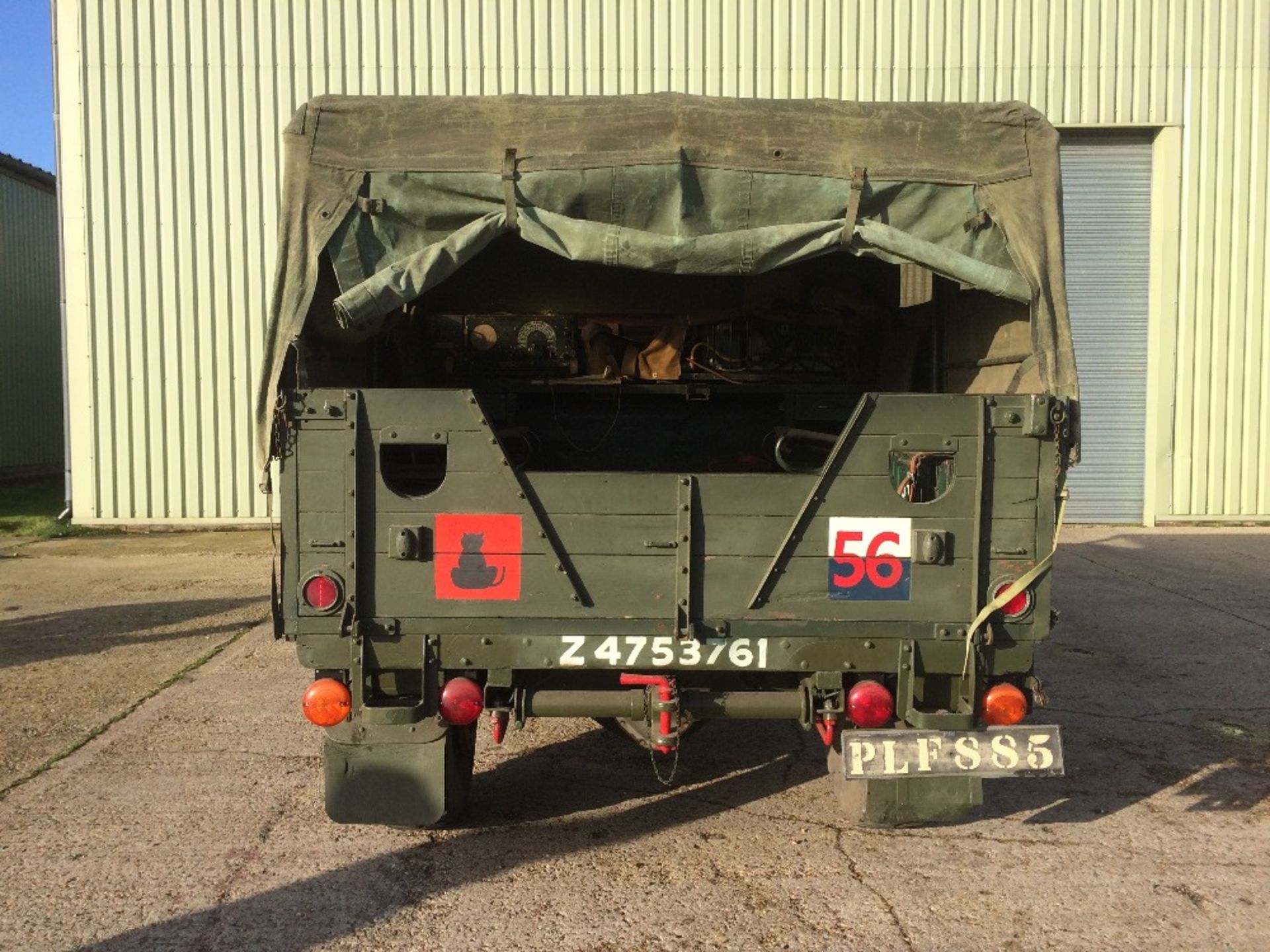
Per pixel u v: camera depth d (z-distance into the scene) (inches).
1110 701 219.9
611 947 120.1
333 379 166.4
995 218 145.2
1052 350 143.2
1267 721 207.0
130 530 456.8
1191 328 470.6
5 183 745.0
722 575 135.1
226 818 156.5
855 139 147.1
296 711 210.5
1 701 217.6
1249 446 474.6
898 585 135.8
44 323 809.5
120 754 184.9
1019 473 135.4
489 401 213.8
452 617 134.7
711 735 200.2
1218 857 144.9
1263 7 458.9
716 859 143.9
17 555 407.2
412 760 142.4
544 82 450.6
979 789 144.9
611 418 225.6
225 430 454.6
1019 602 135.2
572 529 134.5
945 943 121.0
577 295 230.1
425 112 145.6
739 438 227.1
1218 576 364.2
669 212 144.1
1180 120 460.8
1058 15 455.8
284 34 445.1
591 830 153.8
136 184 445.4
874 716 132.9
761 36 451.5
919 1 452.4
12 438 754.2
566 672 141.3
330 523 133.3
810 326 220.4
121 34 441.4
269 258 450.0
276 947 119.5
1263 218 466.6
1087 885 136.2
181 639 271.7
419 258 139.9
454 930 123.7
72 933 122.0
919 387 214.7
